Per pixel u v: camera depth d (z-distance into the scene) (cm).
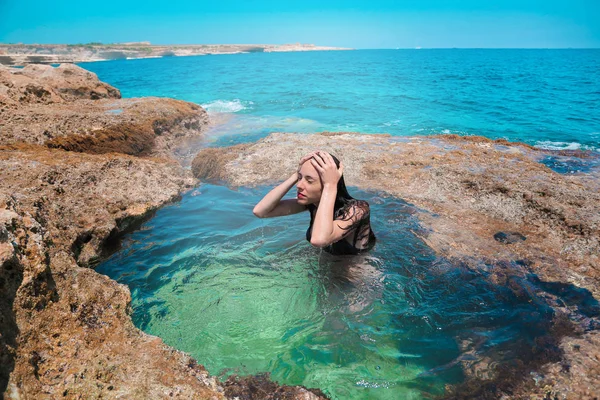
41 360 208
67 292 257
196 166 760
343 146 746
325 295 315
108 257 413
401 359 259
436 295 319
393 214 477
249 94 2217
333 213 317
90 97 1300
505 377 239
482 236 423
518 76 3412
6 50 12962
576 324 281
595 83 2712
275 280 338
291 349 270
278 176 651
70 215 422
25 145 652
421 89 2395
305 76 3588
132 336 251
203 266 373
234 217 493
